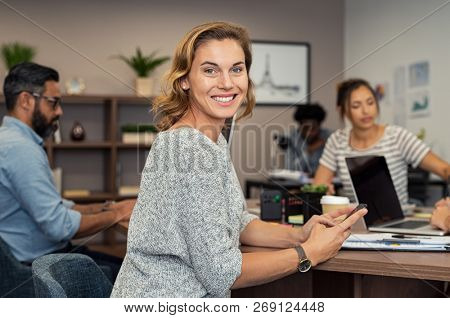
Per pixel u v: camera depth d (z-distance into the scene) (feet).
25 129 6.95
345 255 4.19
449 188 7.79
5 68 15.97
